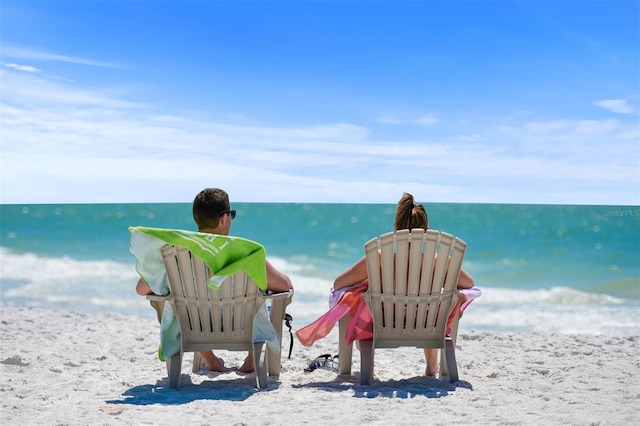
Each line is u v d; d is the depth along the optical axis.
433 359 4.77
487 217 39.06
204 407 3.70
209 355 4.86
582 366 5.14
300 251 23.42
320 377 4.73
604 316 10.98
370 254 4.25
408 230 4.23
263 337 4.30
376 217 39.91
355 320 4.51
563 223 33.12
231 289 4.12
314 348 6.22
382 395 4.07
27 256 20.97
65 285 14.31
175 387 4.25
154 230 3.95
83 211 45.88
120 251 22.36
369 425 3.33
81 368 5.20
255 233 30.64
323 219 38.06
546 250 22.88
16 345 6.25
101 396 4.13
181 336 4.19
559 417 3.44
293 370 5.04
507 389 4.28
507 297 13.52
